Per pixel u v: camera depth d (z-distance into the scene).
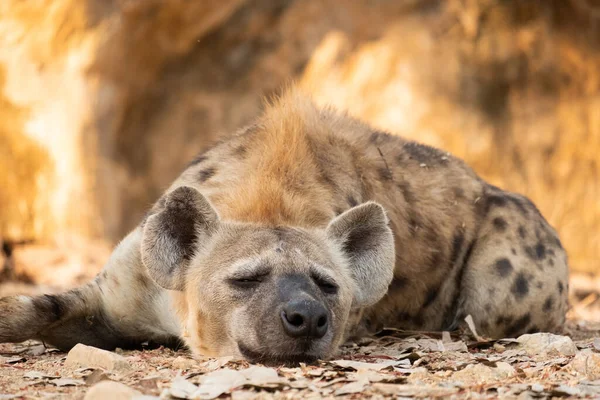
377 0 25.98
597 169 25.81
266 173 8.55
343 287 7.80
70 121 22.17
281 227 7.89
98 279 9.27
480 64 25.61
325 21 26.14
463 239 10.38
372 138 10.26
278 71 26.11
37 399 6.21
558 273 10.42
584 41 25.17
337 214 8.66
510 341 9.27
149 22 23.23
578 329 12.11
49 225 21.28
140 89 24.42
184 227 7.87
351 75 25.95
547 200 25.48
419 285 10.18
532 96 25.70
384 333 10.12
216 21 24.59
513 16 25.41
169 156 25.17
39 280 19.41
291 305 7.06
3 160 20.75
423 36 25.81
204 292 7.61
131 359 7.95
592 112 25.70
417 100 25.34
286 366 7.26
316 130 9.55
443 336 9.65
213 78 25.78
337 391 6.24
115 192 23.39
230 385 6.32
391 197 9.82
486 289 10.22
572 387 6.48
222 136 10.16
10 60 21.09
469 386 6.49
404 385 6.51
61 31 21.72
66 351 9.26
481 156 25.23
